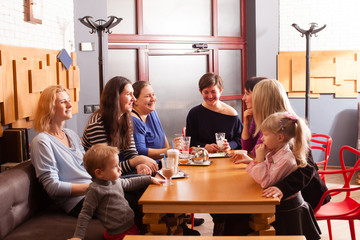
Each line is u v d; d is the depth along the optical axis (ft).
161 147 11.72
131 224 7.86
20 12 12.07
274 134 7.30
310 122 20.58
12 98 11.30
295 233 7.45
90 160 7.53
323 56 20.15
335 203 9.95
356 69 20.10
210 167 9.02
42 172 8.59
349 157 20.47
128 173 9.85
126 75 18.88
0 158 10.82
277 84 8.04
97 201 7.54
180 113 20.03
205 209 6.71
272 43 20.31
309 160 7.55
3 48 10.94
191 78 20.10
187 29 19.83
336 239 11.80
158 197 6.88
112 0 18.48
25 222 8.46
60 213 9.09
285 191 7.08
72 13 16.46
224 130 11.70
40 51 13.33
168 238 5.49
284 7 20.21
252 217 7.18
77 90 16.49
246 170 7.82
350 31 20.11
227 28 20.54
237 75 20.97
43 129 9.08
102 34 17.30
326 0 20.03
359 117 19.38
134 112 11.17
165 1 19.36
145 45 18.98
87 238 7.87
